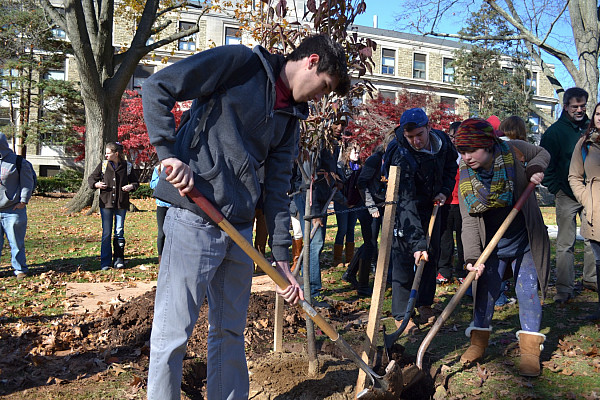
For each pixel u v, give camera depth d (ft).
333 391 10.17
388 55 128.26
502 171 11.32
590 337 13.73
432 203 15.19
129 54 54.60
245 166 7.84
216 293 8.51
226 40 112.06
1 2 85.15
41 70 97.76
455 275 22.31
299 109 8.71
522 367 11.27
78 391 10.27
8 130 98.32
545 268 11.55
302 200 18.61
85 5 54.95
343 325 15.34
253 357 12.17
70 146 103.30
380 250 9.80
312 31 10.87
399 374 9.79
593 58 41.93
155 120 7.23
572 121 17.21
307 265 10.79
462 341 13.87
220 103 7.76
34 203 67.21
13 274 23.93
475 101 115.14
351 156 25.39
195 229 7.77
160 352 7.73
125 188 25.35
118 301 18.58
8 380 10.76
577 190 15.11
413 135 14.03
